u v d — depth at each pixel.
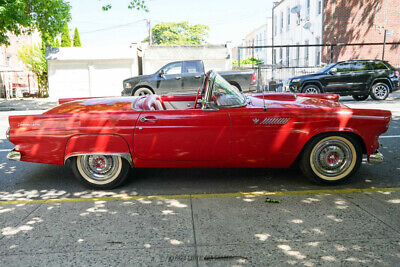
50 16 19.08
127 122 4.06
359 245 2.76
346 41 22.53
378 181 4.39
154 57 22.67
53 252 2.73
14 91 25.33
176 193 4.09
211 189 4.21
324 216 3.32
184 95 5.25
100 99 4.75
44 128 4.12
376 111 4.09
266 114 4.03
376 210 3.45
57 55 23.02
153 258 2.62
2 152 6.49
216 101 4.07
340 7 22.20
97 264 2.55
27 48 24.66
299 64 27.34
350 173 4.20
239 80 12.27
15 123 4.17
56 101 19.69
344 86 13.86
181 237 2.94
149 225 3.20
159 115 4.07
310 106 4.22
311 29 24.44
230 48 22.75
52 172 5.12
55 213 3.53
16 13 15.20
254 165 4.16
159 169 5.10
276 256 2.61
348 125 3.99
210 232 3.03
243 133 4.02
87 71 23.36
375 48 22.69
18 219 3.39
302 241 2.84
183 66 13.31
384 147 6.16
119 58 23.20
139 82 13.16
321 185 4.27
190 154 4.07
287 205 3.62
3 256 2.68
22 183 4.62
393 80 14.12
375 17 22.42
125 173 4.24
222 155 4.07
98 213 3.51
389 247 2.72
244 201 3.77
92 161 4.21
